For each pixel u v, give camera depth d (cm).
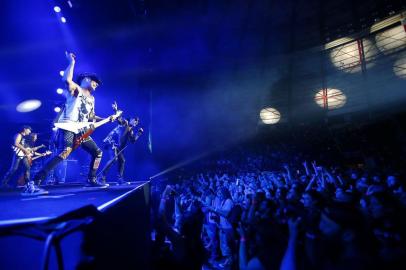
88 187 381
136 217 261
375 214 257
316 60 2153
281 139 1817
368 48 1856
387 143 1359
